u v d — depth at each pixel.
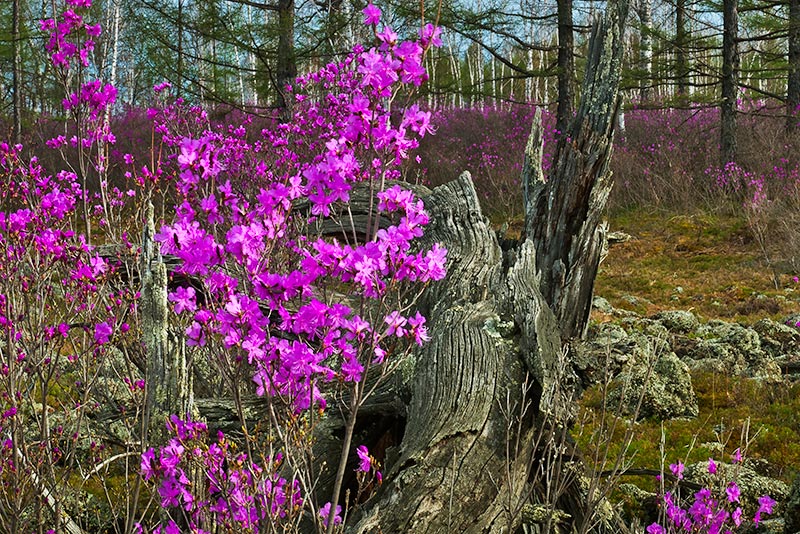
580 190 5.19
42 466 3.37
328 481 4.00
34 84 24.06
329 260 2.01
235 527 2.35
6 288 3.37
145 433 3.06
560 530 3.74
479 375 3.71
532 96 31.91
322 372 2.12
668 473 4.71
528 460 3.49
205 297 2.16
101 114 4.65
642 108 16.47
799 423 5.91
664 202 14.29
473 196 6.09
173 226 1.97
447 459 3.16
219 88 13.54
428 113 2.25
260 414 4.20
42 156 14.93
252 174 7.80
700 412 6.36
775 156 14.89
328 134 8.12
